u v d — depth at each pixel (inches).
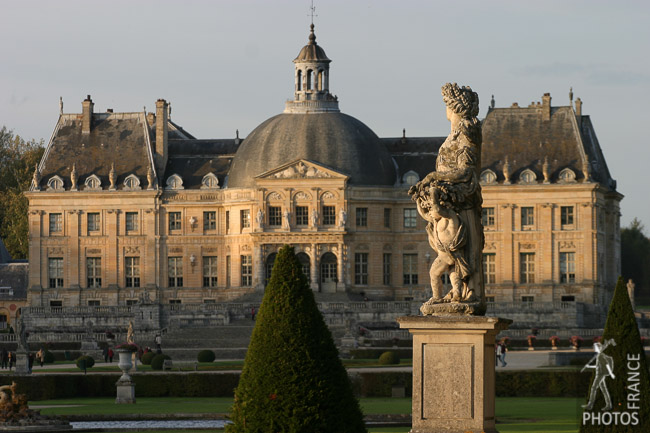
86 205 6865.2
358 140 6791.3
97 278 6884.8
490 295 6624.0
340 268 6638.8
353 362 4419.3
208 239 6840.6
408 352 4741.6
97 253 6865.2
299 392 1236.5
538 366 3941.9
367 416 2417.6
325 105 6904.5
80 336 5575.8
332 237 6619.1
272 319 1259.8
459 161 1098.1
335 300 6496.1
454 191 1077.8
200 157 7066.9
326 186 6633.9
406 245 6776.6
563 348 4963.1
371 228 6712.6
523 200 6599.4
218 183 6899.6
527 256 6604.3
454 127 1112.2
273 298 1267.2
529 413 2532.0
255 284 6678.2
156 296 6830.7
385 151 6894.7
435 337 1057.5
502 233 6609.3
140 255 6850.4
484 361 1050.1
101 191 6845.5
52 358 4845.0
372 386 3171.8
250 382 1249.4
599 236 6628.9
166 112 7066.9
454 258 1082.1
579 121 6958.7
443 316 1052.5
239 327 5723.4
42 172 6934.1
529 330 5467.5
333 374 1258.6
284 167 6633.9
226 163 7017.7
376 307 6018.7
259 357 1252.5
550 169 6584.6
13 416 2182.6
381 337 5388.8
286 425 1231.5
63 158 6973.4
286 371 1240.8
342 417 1252.5
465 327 1046.4
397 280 6766.7
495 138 6742.1
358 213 6712.6
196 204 6855.3
